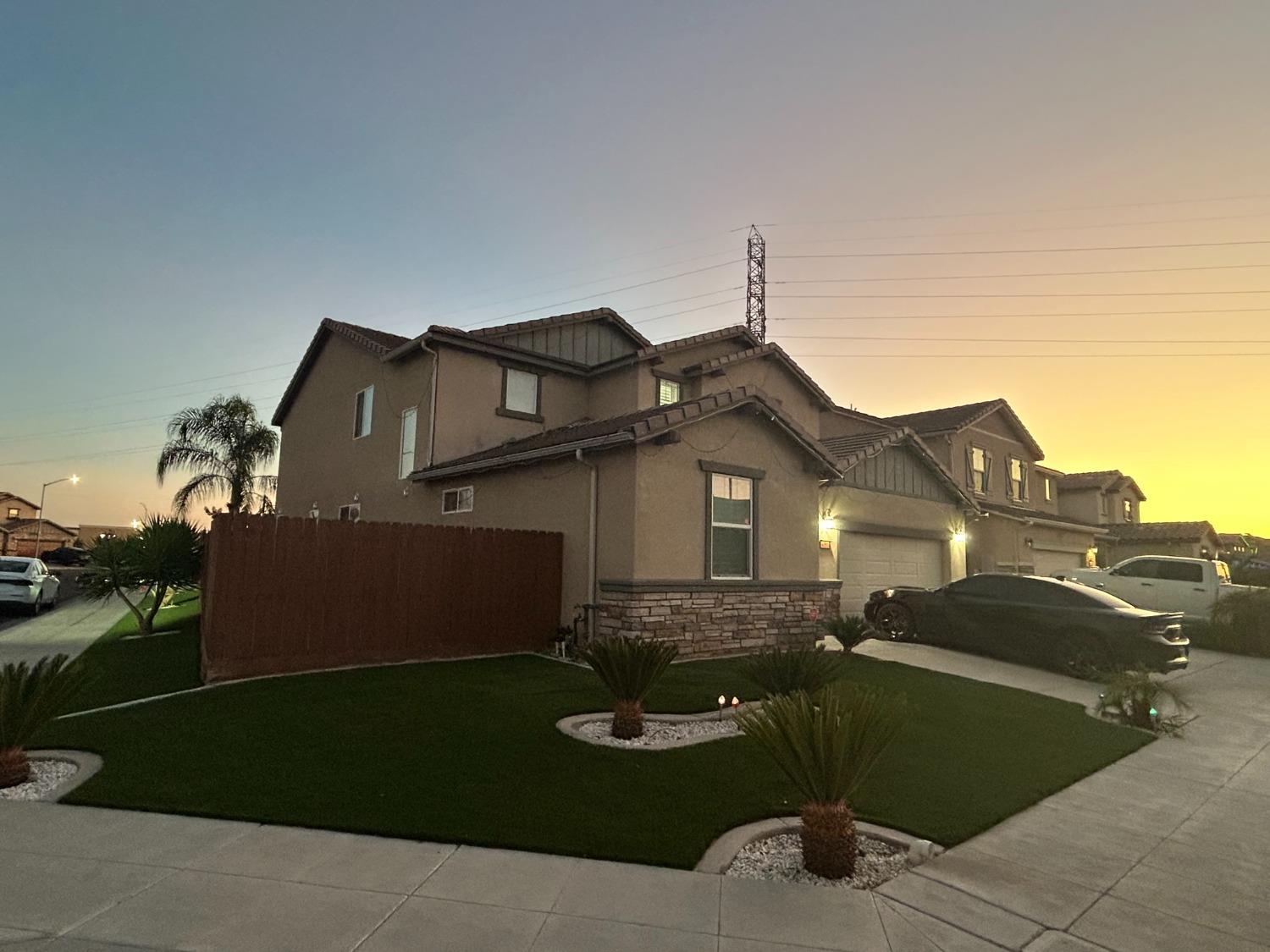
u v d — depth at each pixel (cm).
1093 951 360
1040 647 1173
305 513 2105
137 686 880
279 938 341
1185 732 842
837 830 433
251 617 898
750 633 1191
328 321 2009
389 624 1010
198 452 2492
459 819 479
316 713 722
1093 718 862
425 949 334
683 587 1102
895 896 410
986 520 2184
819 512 1416
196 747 615
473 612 1092
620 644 700
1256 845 510
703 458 1164
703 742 670
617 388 1722
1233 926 391
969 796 575
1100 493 3142
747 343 1942
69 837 447
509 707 761
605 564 1108
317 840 448
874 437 1761
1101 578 1819
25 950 323
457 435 1557
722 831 484
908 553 1783
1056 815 556
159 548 1387
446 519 1488
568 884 404
